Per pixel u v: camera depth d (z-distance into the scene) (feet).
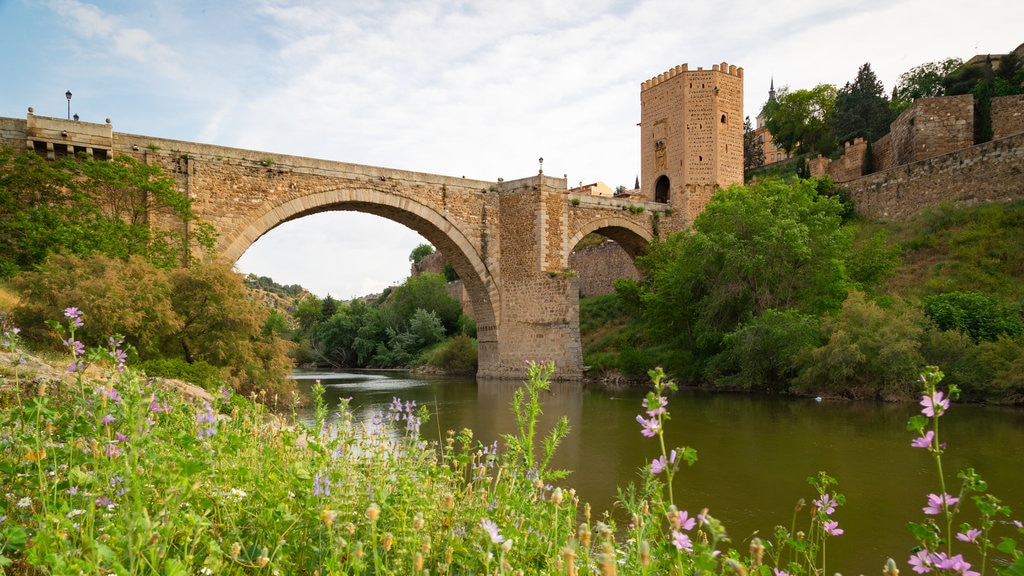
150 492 13.57
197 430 18.56
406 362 239.30
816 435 67.51
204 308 77.05
